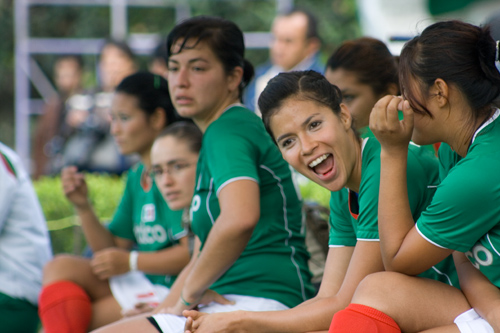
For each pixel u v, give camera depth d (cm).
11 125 5475
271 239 1110
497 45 816
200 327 945
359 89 1232
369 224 898
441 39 821
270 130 933
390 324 809
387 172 848
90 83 4753
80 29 5028
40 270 1517
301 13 2425
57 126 2894
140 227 1434
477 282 852
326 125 898
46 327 1298
